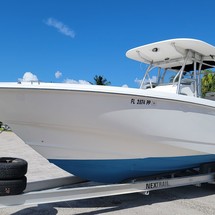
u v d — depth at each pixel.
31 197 3.29
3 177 3.19
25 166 3.37
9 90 3.33
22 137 3.72
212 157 4.96
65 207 4.03
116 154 4.07
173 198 4.73
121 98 3.73
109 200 4.45
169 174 4.85
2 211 3.75
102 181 4.44
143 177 4.58
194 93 5.12
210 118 4.58
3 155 8.63
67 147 3.85
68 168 4.09
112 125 3.82
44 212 3.78
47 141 3.78
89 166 4.09
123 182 4.47
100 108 3.68
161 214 3.88
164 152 4.33
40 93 3.41
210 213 4.00
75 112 3.61
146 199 4.59
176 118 4.17
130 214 3.84
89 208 4.02
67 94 3.49
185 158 4.62
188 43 4.76
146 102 3.90
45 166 6.81
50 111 3.54
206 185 5.72
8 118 3.59
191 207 4.25
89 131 3.80
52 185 4.09
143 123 3.95
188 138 4.38
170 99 4.04
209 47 4.88
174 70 5.68
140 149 4.15
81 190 3.62
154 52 5.31
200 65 5.35
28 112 3.51
